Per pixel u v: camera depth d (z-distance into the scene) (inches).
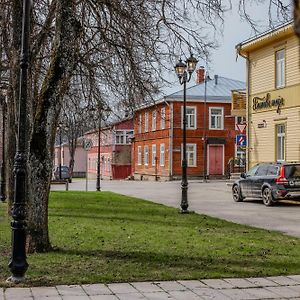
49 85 392.5
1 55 602.2
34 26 508.1
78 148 3629.4
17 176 313.4
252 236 520.7
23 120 316.5
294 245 465.4
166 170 2098.9
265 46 1197.7
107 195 1155.9
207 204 949.2
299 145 978.7
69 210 780.6
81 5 492.7
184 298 284.0
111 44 527.8
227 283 318.3
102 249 428.5
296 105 1084.5
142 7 521.0
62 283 311.3
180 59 583.8
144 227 581.0
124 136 2743.6
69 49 395.9
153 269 354.0
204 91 2118.6
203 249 435.5
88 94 611.5
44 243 408.8
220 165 2089.1
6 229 544.1
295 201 983.0
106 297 283.7
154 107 650.8
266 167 939.3
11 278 314.2
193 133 2069.4
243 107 1331.2
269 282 322.0
